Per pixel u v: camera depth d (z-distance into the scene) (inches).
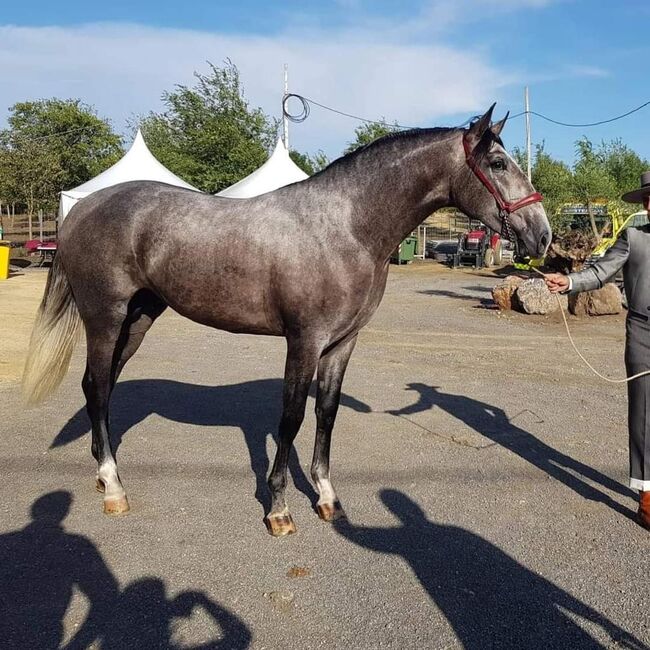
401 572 117.2
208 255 128.7
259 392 248.1
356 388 259.1
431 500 150.4
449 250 1310.3
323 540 129.4
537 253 123.0
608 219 902.4
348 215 124.0
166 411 218.4
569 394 255.0
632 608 107.5
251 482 158.4
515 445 191.5
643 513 137.9
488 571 118.6
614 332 411.5
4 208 1643.7
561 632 100.2
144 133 1481.3
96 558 119.3
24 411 213.9
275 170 675.4
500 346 362.6
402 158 125.6
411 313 503.8
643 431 136.5
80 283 140.9
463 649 95.2
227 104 1130.0
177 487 154.2
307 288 122.4
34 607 103.0
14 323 394.3
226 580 113.0
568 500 152.4
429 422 213.5
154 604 104.8
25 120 1700.3
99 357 142.1
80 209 144.3
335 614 103.5
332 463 173.5
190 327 420.5
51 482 155.0
